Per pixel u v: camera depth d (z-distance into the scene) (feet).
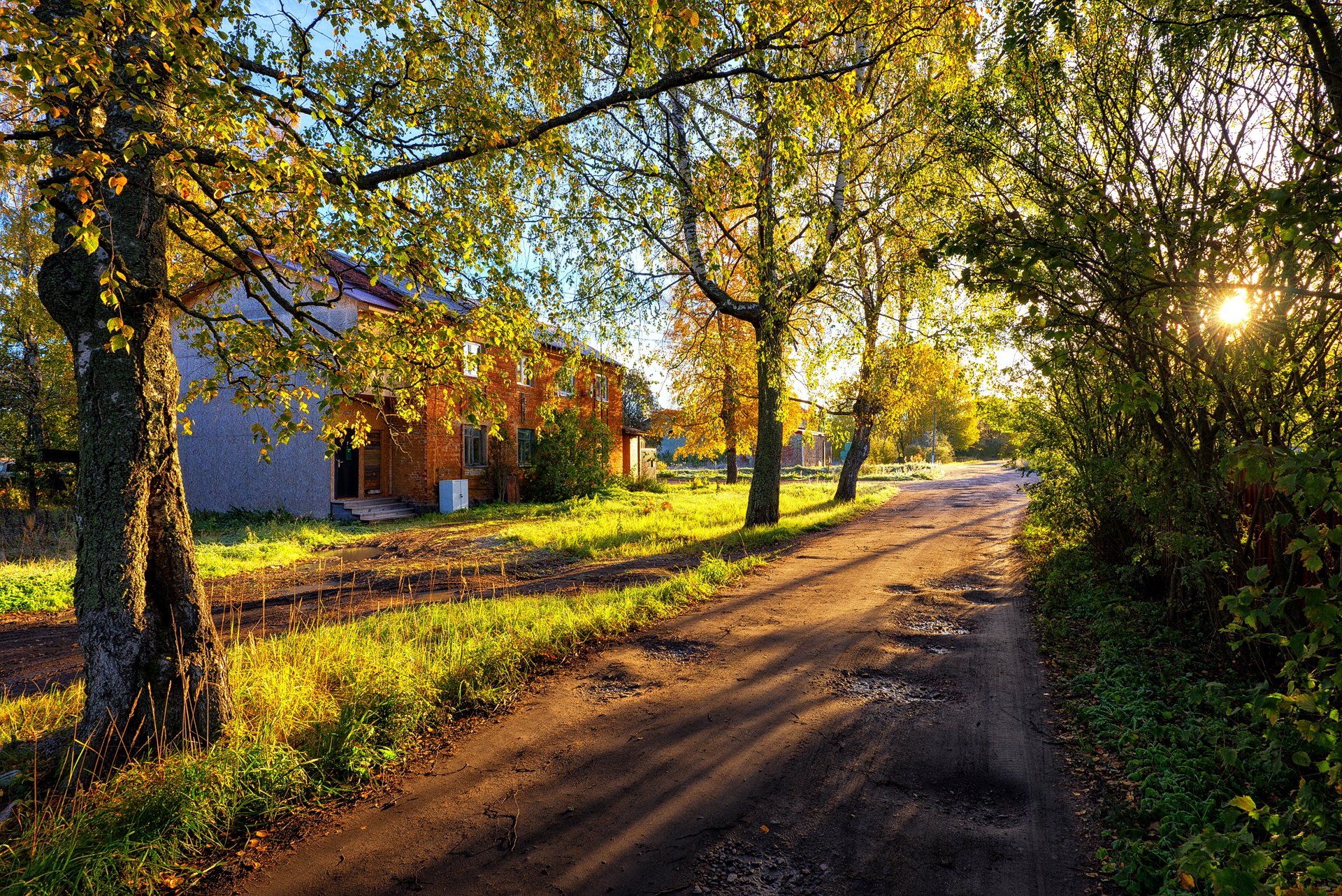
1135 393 9.05
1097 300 10.24
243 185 12.73
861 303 50.80
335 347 15.71
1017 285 9.39
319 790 12.19
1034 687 17.13
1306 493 6.23
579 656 20.10
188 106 10.31
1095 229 9.46
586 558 40.88
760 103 21.33
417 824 11.23
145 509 12.88
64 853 9.63
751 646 20.86
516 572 36.60
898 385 66.44
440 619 23.38
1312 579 13.83
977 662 19.13
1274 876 7.96
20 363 61.77
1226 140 15.51
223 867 10.18
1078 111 19.03
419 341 17.63
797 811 11.46
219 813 11.18
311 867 10.13
